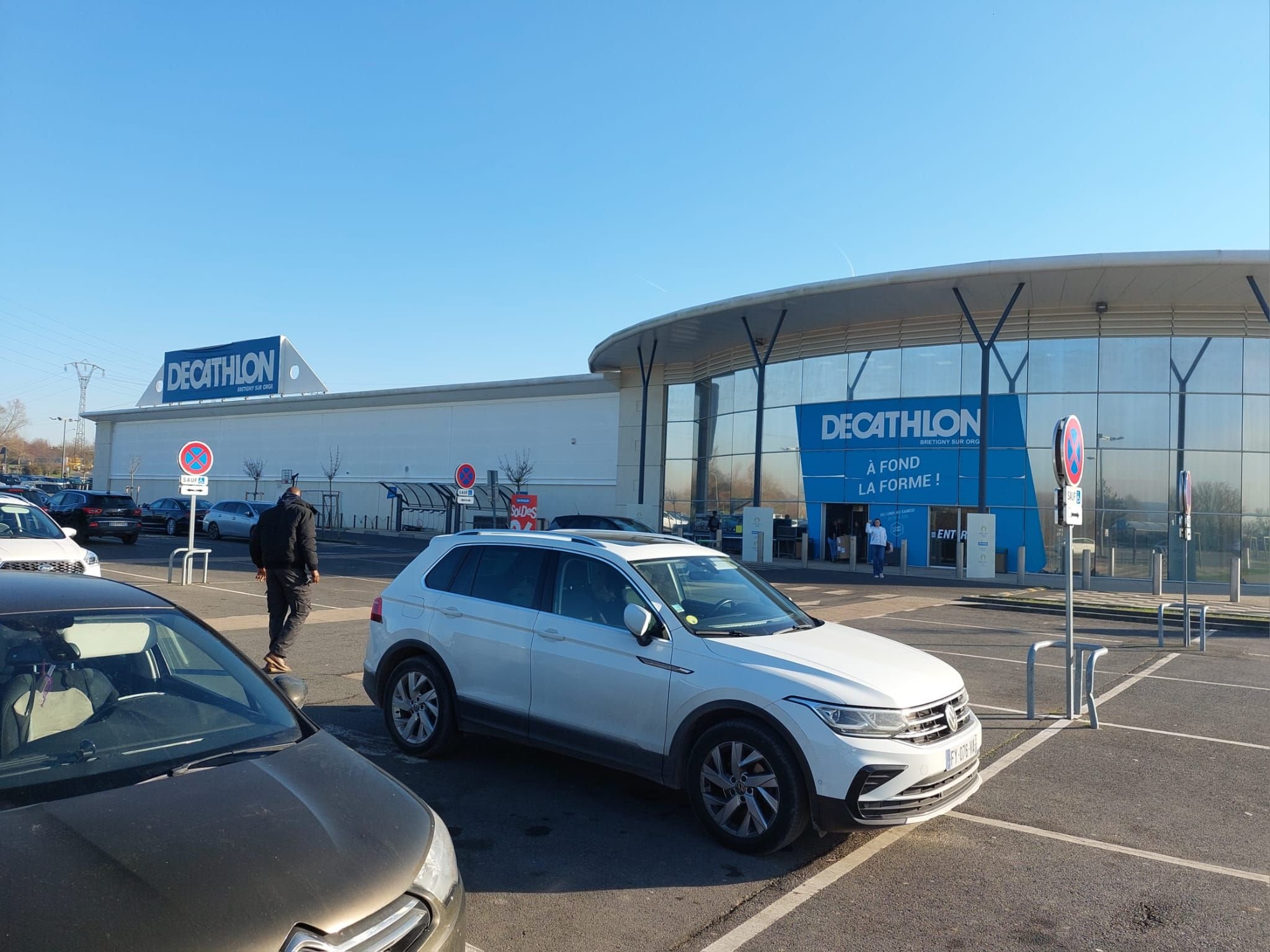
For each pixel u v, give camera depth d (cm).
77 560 1064
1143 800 565
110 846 233
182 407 5156
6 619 312
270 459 4834
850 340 2761
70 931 201
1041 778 605
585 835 478
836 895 414
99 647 321
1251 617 1485
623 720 501
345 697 784
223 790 270
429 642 601
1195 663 1103
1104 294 2316
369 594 1599
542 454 3784
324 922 222
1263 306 2133
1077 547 2444
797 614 572
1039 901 414
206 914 214
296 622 852
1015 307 2494
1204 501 2352
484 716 569
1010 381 2525
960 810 539
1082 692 838
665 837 479
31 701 290
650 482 3406
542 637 543
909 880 433
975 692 895
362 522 4384
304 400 4575
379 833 265
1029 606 1681
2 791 256
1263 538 2314
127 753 286
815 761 431
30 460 10756
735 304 2520
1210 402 2359
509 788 551
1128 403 2412
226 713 322
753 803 452
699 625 507
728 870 438
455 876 273
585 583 550
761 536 2659
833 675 452
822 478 2798
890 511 2667
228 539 3198
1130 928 389
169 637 344
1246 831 513
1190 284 2180
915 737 440
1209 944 375
